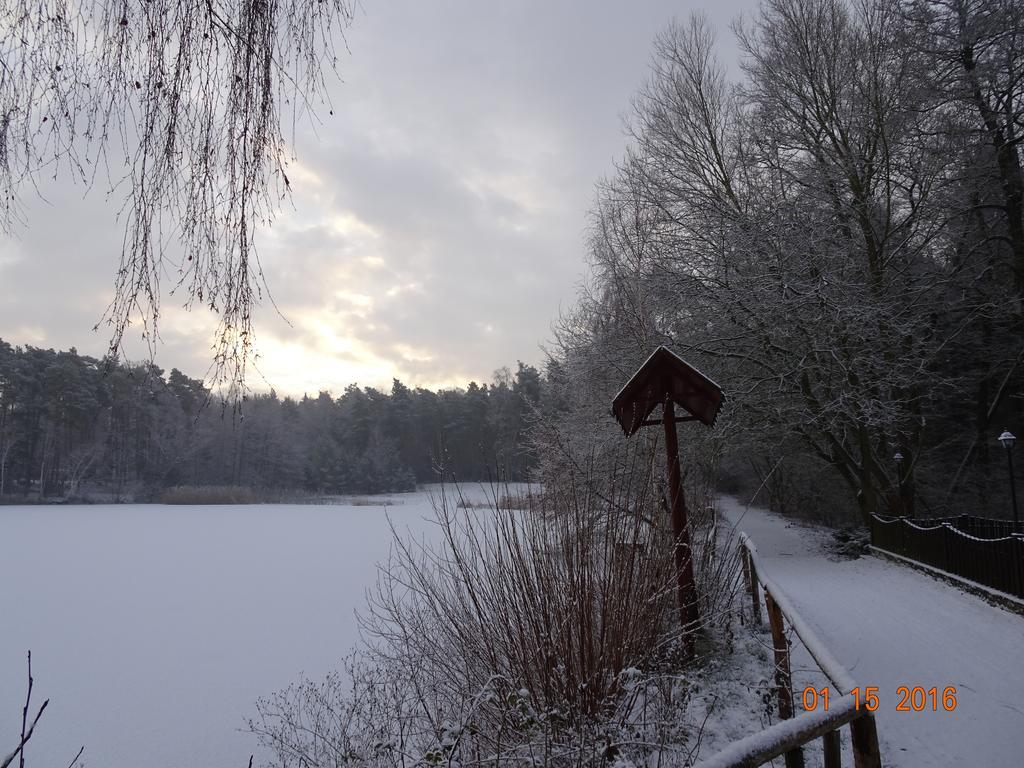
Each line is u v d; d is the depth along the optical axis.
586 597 4.49
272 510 47.88
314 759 6.10
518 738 4.12
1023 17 16.67
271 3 2.60
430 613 5.80
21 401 50.38
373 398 74.88
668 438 6.14
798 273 16.06
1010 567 9.25
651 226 18.80
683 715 4.50
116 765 7.62
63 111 2.42
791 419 16.73
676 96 19.30
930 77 17.66
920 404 17.98
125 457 54.84
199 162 2.56
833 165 17.34
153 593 17.48
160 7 2.47
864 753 2.78
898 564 13.95
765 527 25.17
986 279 19.25
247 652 11.80
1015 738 4.85
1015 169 18.17
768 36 18.84
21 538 30.61
